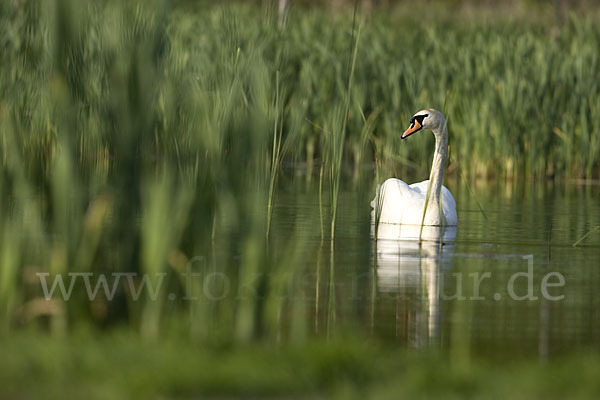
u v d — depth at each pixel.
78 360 9.97
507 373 10.12
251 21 34.19
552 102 30.47
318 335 11.96
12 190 14.38
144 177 12.39
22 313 12.33
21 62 20.45
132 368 9.77
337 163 18.84
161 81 12.41
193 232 13.48
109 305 12.59
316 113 31.05
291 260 15.45
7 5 22.16
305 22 35.00
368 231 20.06
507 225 21.05
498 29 38.97
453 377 9.77
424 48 33.81
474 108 30.17
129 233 12.94
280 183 27.39
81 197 12.44
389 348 11.34
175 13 33.97
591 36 34.78
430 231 20.25
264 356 10.34
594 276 15.79
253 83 13.71
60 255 12.66
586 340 11.96
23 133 15.89
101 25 12.10
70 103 11.99
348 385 9.60
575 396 9.41
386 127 30.11
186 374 9.62
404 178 30.16
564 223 21.33
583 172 30.58
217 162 13.27
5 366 9.71
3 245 13.02
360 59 31.27
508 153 30.11
